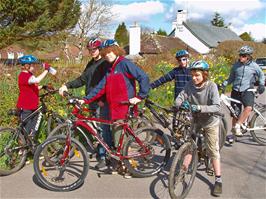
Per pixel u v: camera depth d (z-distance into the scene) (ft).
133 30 109.40
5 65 24.90
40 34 82.02
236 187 13.78
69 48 98.84
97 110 15.38
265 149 18.93
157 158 15.88
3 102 18.69
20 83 15.24
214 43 161.99
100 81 14.87
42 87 16.42
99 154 15.52
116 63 14.07
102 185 13.91
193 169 13.17
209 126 13.06
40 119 15.94
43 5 75.15
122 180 14.43
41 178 13.20
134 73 13.85
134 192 13.30
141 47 115.14
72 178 13.98
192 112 12.65
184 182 12.87
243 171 15.51
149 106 16.81
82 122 13.97
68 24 89.20
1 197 12.69
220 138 16.75
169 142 15.14
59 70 26.16
